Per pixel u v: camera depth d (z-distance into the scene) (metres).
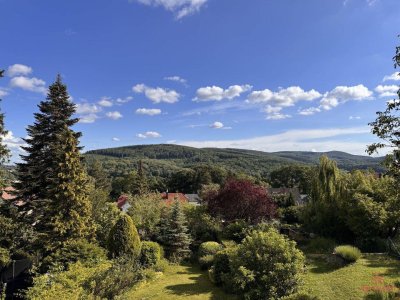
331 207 17.64
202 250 15.85
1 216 15.48
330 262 13.13
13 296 12.77
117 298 7.91
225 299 10.48
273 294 9.70
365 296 9.47
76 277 8.84
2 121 13.88
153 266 13.92
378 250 14.87
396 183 5.48
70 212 14.52
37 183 17.23
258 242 10.80
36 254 14.41
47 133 18.31
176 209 17.53
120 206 36.00
